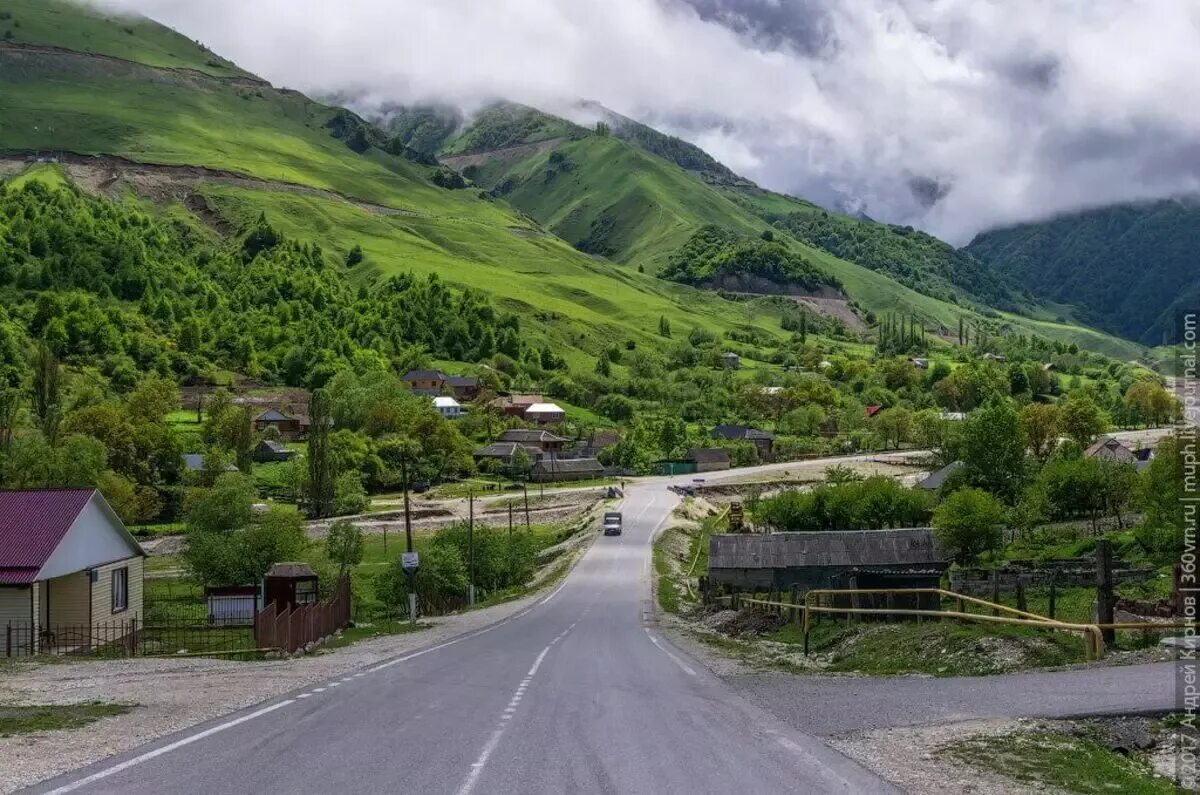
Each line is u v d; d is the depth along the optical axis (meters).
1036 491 79.94
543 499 144.50
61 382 169.00
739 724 16.77
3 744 15.37
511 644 36.72
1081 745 15.20
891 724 16.59
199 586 74.69
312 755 14.01
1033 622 23.66
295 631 35.81
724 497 150.38
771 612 42.47
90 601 41.47
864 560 63.53
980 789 12.52
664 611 58.38
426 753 14.16
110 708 19.17
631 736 15.59
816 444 195.00
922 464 166.38
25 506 40.31
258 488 133.25
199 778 12.59
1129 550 62.94
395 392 185.00
